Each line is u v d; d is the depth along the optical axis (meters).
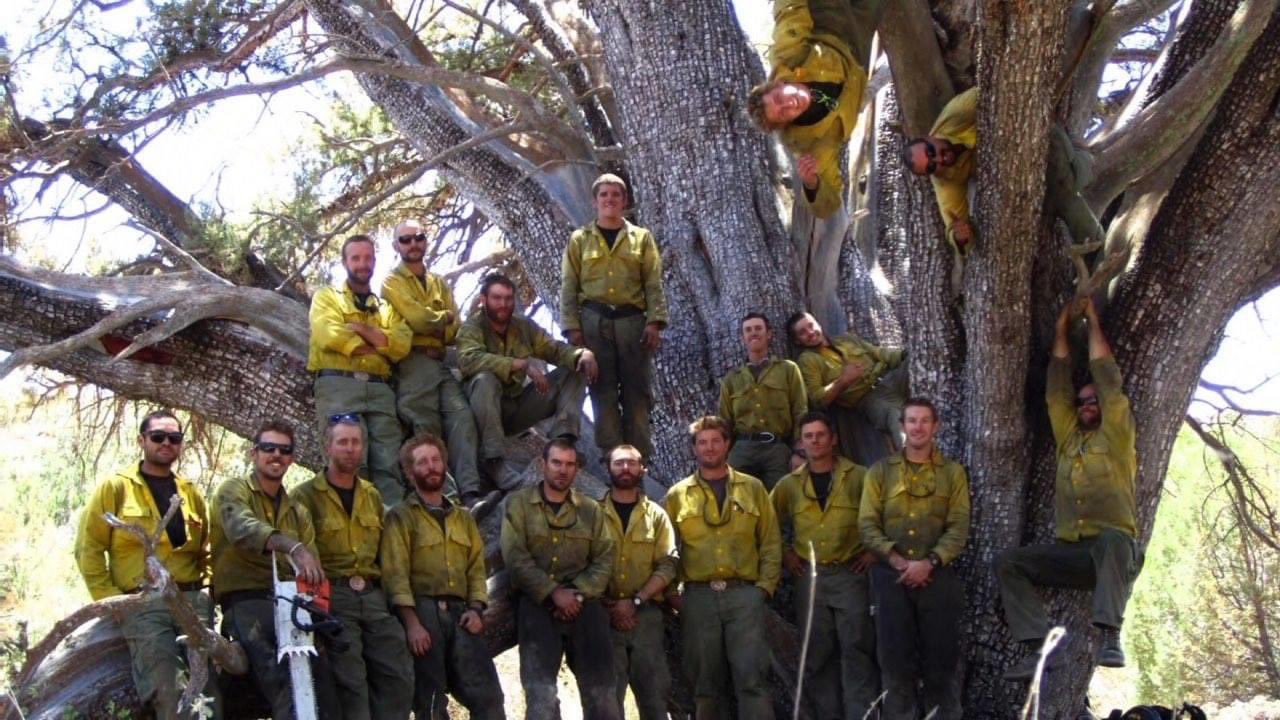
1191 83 10.35
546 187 13.37
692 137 12.91
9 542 15.06
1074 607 10.65
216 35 13.99
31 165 12.70
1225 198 10.50
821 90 7.67
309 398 11.90
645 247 10.80
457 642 9.37
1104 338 10.17
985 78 9.32
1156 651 16.89
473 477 10.29
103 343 11.92
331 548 9.10
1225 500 17.73
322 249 13.72
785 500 10.39
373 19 14.02
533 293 16.52
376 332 10.18
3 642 9.06
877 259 13.74
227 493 8.81
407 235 10.49
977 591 10.79
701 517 9.98
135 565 8.84
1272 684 15.80
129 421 17.30
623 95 13.28
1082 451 10.05
